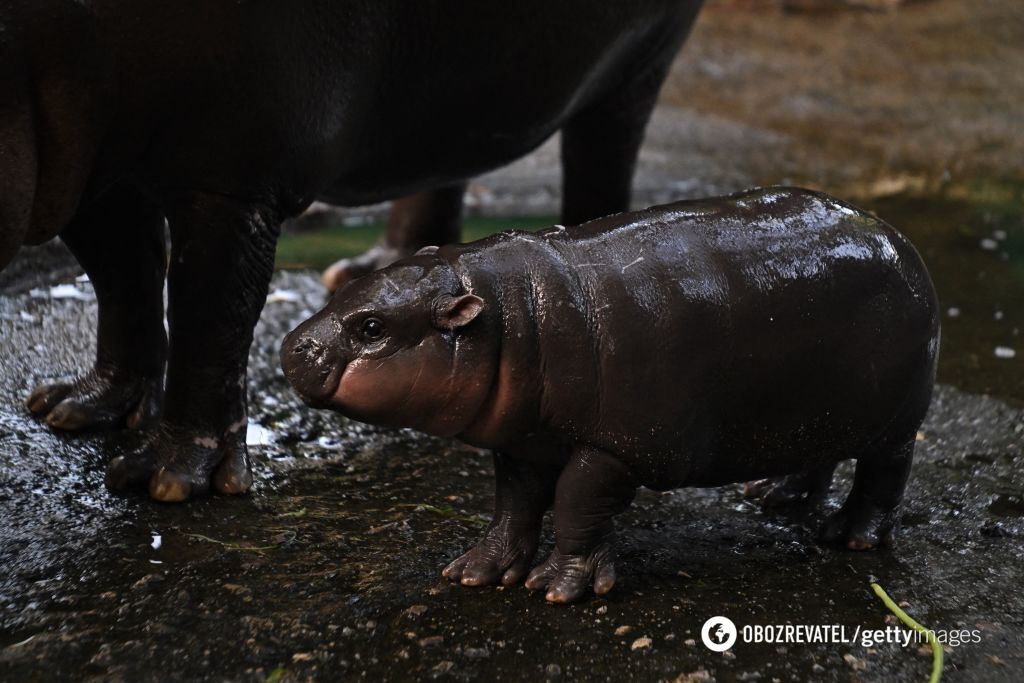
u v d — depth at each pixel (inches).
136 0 234.8
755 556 264.5
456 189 428.1
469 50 299.3
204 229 262.7
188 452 279.0
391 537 265.1
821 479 291.0
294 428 319.0
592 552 242.8
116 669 216.1
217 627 229.1
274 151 261.1
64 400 310.0
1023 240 510.6
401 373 221.3
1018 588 254.8
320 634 228.1
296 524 269.0
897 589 252.8
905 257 252.7
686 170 591.8
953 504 291.7
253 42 247.1
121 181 290.4
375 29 276.2
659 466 232.8
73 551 253.4
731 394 235.3
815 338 238.1
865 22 893.2
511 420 228.4
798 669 223.5
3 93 224.1
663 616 238.5
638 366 225.9
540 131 340.8
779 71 782.5
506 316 225.8
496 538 249.1
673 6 360.8
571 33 318.7
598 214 404.5
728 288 233.1
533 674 219.0
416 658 222.2
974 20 909.8
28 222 239.1
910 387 251.1
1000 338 403.5
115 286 307.3
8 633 225.8
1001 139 677.9
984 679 223.0
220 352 275.9
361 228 510.6
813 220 249.0
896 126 696.4
